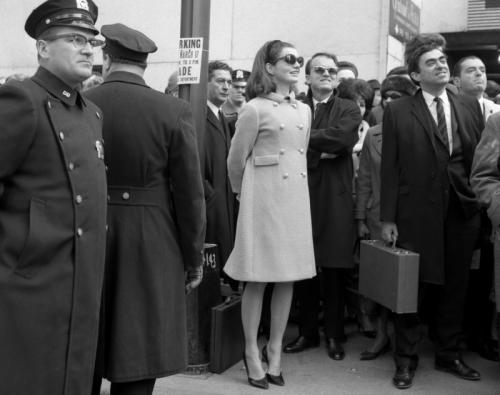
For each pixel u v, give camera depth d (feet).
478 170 10.85
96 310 7.55
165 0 26.30
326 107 14.30
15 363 6.93
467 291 14.30
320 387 12.49
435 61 12.42
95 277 7.51
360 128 16.17
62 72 7.40
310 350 14.64
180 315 9.04
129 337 8.55
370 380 12.89
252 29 25.12
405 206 12.55
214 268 13.26
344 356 14.23
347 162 14.23
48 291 7.09
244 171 12.42
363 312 15.52
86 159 7.48
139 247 8.73
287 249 12.14
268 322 15.39
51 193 7.17
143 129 8.75
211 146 14.80
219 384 12.45
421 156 12.46
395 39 23.75
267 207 12.16
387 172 12.72
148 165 8.79
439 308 13.16
